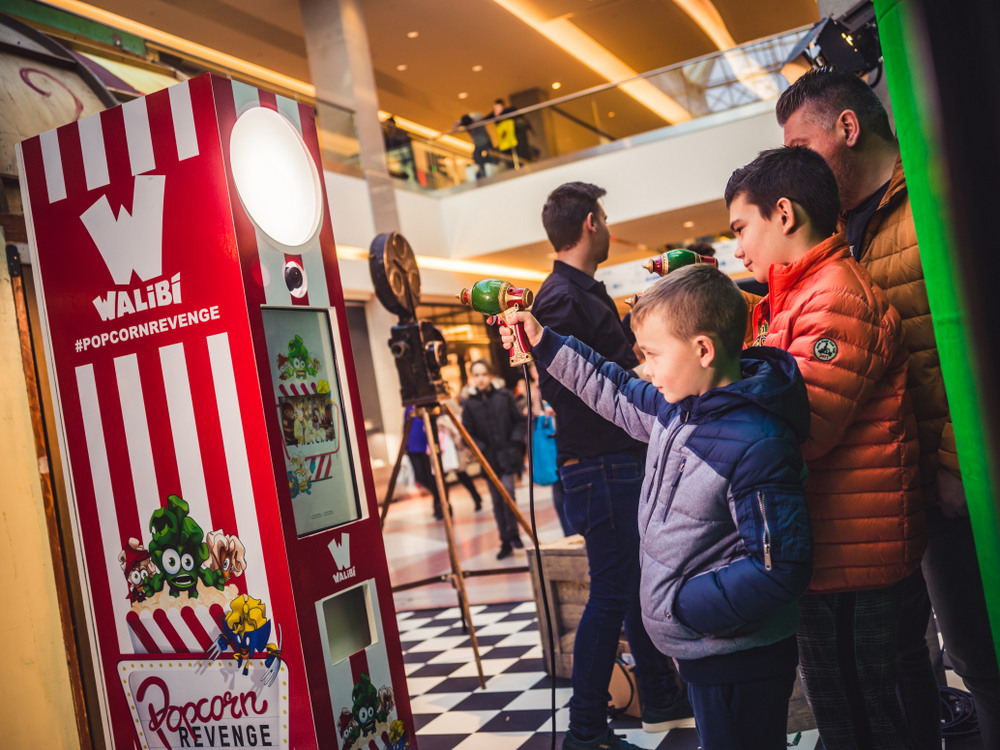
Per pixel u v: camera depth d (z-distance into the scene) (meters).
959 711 2.19
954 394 1.03
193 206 1.83
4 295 2.24
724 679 1.35
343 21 11.49
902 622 1.73
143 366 1.89
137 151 1.88
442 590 5.34
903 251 1.56
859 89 1.66
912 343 1.56
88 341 1.96
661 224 12.63
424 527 8.70
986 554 1.03
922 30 0.93
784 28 15.17
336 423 2.05
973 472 1.02
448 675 3.41
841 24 2.85
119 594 1.94
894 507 1.42
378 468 11.52
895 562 1.42
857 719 1.48
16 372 2.26
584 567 2.93
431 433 3.38
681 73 11.30
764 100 10.98
